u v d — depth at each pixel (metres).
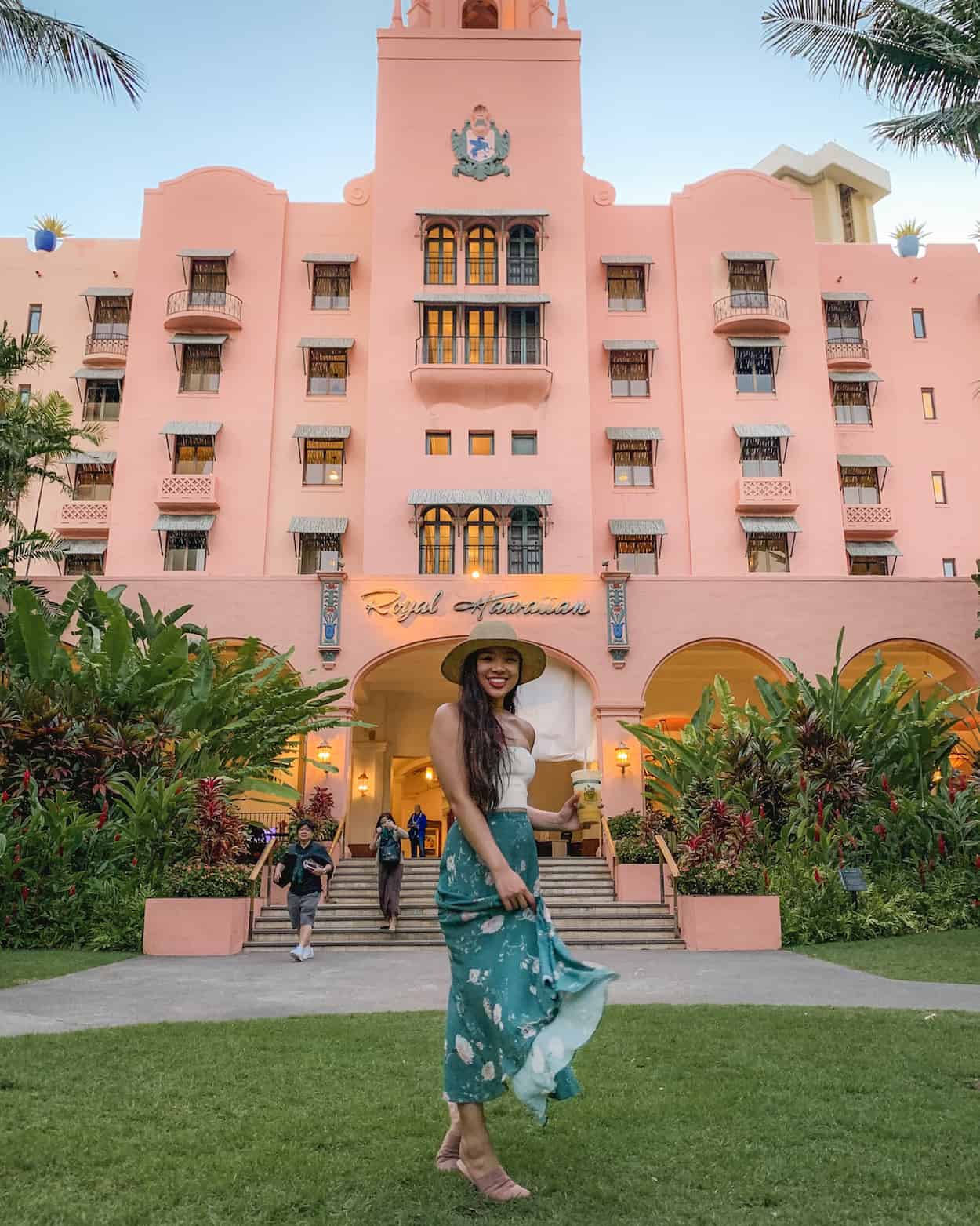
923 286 33.72
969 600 23.39
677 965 11.46
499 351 29.41
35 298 32.56
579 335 29.62
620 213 32.44
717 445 30.53
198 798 14.92
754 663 27.70
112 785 14.71
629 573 23.25
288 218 32.22
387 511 28.19
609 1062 5.46
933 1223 3.00
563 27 31.64
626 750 22.44
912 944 12.93
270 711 17.75
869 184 49.03
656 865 16.66
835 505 30.19
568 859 18.97
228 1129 4.00
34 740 14.66
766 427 30.28
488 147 30.80
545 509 28.19
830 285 33.53
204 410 30.42
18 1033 6.39
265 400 30.56
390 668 27.06
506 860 3.30
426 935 14.76
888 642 23.27
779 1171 3.48
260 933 14.69
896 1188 3.31
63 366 31.91
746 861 14.59
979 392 27.11
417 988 9.48
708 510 30.08
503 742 3.43
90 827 14.13
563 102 31.20
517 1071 3.04
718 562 29.72
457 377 28.95
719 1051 5.72
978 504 31.88
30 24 14.55
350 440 30.44
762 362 31.20
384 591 23.20
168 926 12.92
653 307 31.70
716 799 15.66
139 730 15.41
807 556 29.80
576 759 23.16
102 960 11.80
